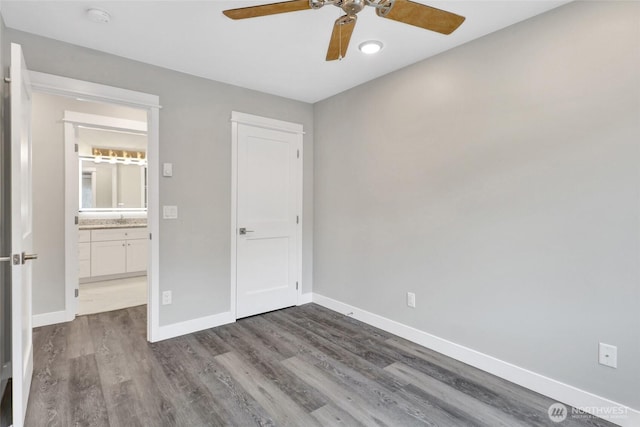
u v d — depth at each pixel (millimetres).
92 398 1977
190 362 2438
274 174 3543
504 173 2205
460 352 2479
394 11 1489
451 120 2500
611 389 1797
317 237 3832
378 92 3055
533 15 2047
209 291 3086
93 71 2482
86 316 3439
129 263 5195
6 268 2088
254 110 3354
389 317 3016
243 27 2193
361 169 3252
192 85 2959
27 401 1912
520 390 2096
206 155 3039
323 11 2016
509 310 2201
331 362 2455
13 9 1978
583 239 1879
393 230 2959
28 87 2012
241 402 1957
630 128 1714
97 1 1909
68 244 3262
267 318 3367
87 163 5164
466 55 2400
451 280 2529
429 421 1797
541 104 2025
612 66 1764
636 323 1714
